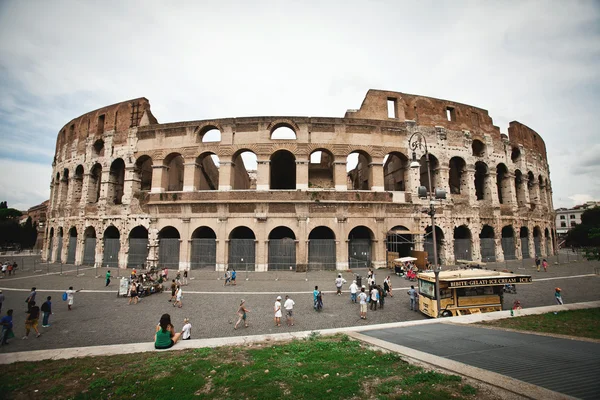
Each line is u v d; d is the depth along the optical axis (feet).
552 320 57.11
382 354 39.47
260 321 66.54
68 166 177.88
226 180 138.10
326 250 133.80
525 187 176.76
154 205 140.36
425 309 70.18
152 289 95.55
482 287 70.69
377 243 136.36
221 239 133.08
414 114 152.87
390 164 180.04
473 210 152.35
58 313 73.77
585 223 296.10
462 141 156.46
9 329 53.93
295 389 30.42
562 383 27.71
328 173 163.73
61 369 37.99
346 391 29.32
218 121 142.41
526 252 173.68
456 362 34.60
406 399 27.02
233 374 34.65
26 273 136.15
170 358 40.88
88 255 156.04
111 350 45.09
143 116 154.20
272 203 132.57
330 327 62.54
